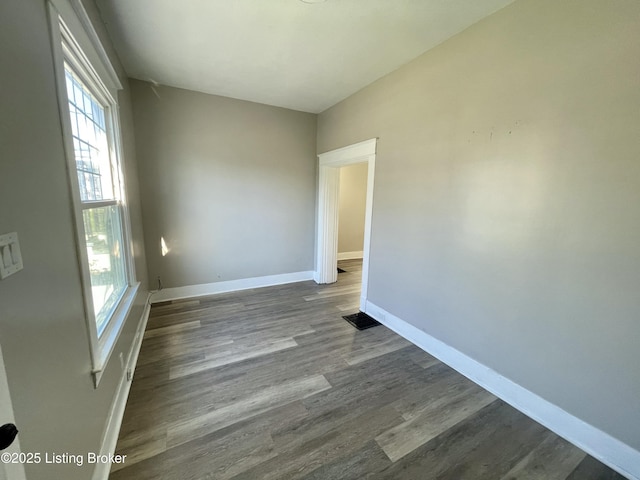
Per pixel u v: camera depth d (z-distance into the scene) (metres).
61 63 1.08
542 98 1.58
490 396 1.91
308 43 2.22
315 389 1.94
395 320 2.82
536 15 1.58
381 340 2.65
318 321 3.03
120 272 2.19
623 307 1.35
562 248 1.55
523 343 1.76
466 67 1.98
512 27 1.69
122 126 2.38
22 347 0.75
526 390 1.76
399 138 2.63
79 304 1.13
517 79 1.69
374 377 2.09
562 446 1.53
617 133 1.32
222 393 1.87
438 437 1.57
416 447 1.50
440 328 2.33
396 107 2.64
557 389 1.62
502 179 1.81
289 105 3.79
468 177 2.02
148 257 3.33
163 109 3.18
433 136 2.27
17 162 0.78
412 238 2.55
